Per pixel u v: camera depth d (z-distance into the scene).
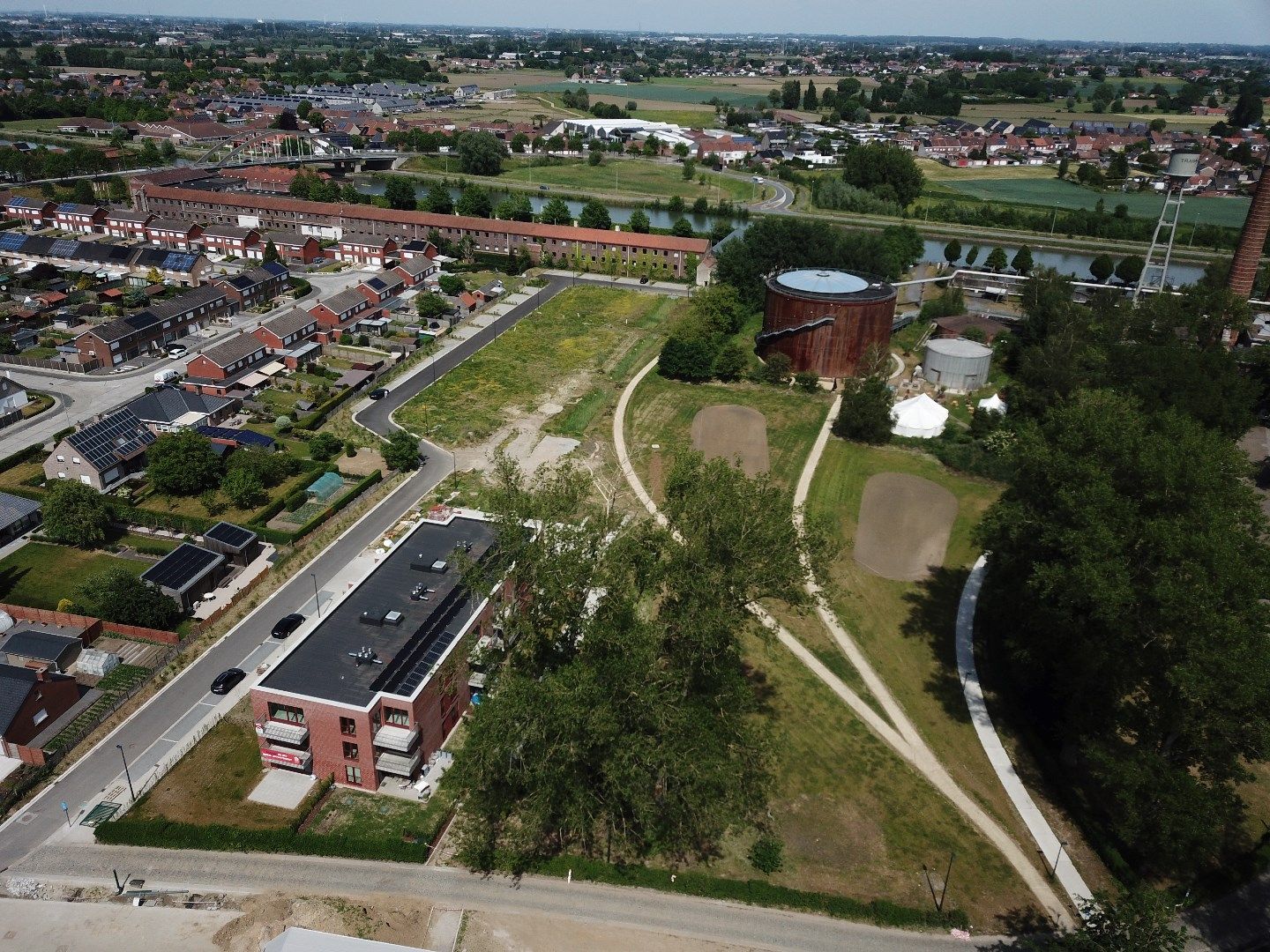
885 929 55.62
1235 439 108.38
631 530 66.31
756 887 57.03
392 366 143.25
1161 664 60.84
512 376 142.38
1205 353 114.62
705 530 61.69
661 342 160.12
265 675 64.31
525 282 191.38
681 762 52.41
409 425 123.62
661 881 57.72
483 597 71.62
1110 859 60.00
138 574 88.12
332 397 128.88
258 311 166.12
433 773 65.88
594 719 50.75
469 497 104.56
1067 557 67.62
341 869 58.03
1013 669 80.00
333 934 50.28
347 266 197.88
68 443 100.94
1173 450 64.50
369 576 75.50
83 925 53.53
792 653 80.75
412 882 57.28
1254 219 141.25
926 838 62.50
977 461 116.06
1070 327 134.38
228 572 89.69
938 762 69.56
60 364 137.25
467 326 163.75
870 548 97.31
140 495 102.81
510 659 63.59
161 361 142.12
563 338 160.12
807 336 142.25
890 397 125.44
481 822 60.78
